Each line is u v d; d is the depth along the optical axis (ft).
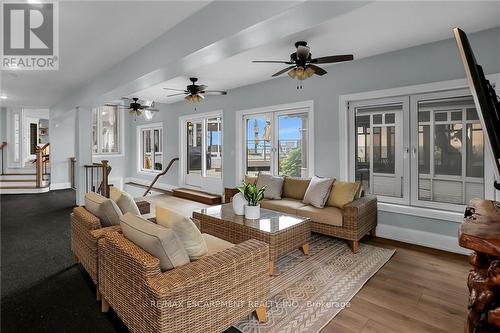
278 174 17.47
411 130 12.26
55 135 26.35
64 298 7.53
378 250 11.06
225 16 7.56
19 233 13.08
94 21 9.09
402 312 6.97
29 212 17.37
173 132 25.44
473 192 10.95
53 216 16.35
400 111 12.63
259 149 18.51
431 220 11.60
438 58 11.11
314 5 5.94
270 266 8.89
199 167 23.50
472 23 9.50
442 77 11.03
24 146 29.45
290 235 9.52
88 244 7.59
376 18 9.07
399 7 8.39
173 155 25.58
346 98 13.74
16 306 7.15
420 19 9.17
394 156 12.90
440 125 11.60
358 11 8.60
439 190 11.74
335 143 14.26
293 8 6.07
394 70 12.22
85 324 6.46
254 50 11.84
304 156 16.25
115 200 9.06
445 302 7.41
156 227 5.55
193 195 21.79
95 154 29.04
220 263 5.53
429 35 10.49
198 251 5.98
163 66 10.09
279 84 16.63
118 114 30.66
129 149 31.30
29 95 20.70
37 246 11.37
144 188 27.50
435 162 11.78
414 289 8.08
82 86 17.62
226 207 12.40
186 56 9.02
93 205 8.35
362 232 11.16
